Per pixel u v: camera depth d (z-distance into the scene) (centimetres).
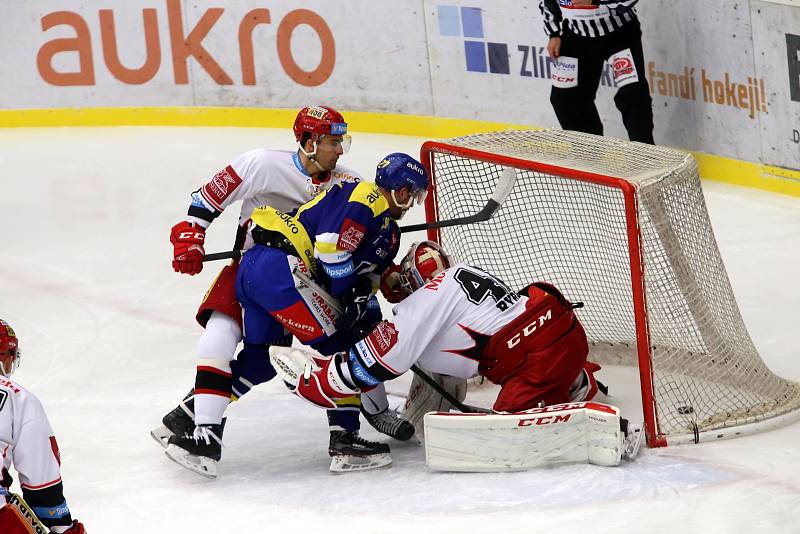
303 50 3547
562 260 1812
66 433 1642
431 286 1436
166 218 2773
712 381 1576
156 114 3734
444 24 3306
